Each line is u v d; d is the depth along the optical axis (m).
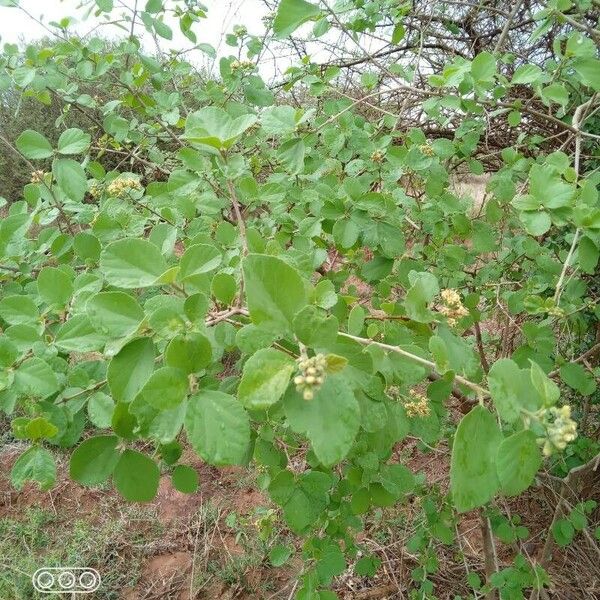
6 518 3.36
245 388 0.75
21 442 3.83
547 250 2.17
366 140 2.02
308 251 1.71
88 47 2.39
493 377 0.82
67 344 1.02
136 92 2.47
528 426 0.79
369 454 1.37
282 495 1.33
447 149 1.82
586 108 2.01
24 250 1.66
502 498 2.52
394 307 1.43
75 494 3.51
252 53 2.49
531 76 1.64
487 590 2.29
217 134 1.18
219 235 1.53
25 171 5.79
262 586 2.85
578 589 2.57
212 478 3.58
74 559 3.06
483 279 2.33
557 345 2.49
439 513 2.15
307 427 0.74
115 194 1.86
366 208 1.62
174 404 0.80
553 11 1.78
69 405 1.15
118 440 1.00
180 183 1.69
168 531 3.26
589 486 2.78
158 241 1.31
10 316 1.20
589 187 1.30
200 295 0.91
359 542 2.84
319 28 2.08
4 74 2.26
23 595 2.82
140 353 0.91
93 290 1.17
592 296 2.47
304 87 3.08
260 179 2.77
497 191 1.91
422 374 1.15
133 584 2.96
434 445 2.38
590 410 2.82
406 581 2.67
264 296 0.81
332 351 0.94
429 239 2.27
